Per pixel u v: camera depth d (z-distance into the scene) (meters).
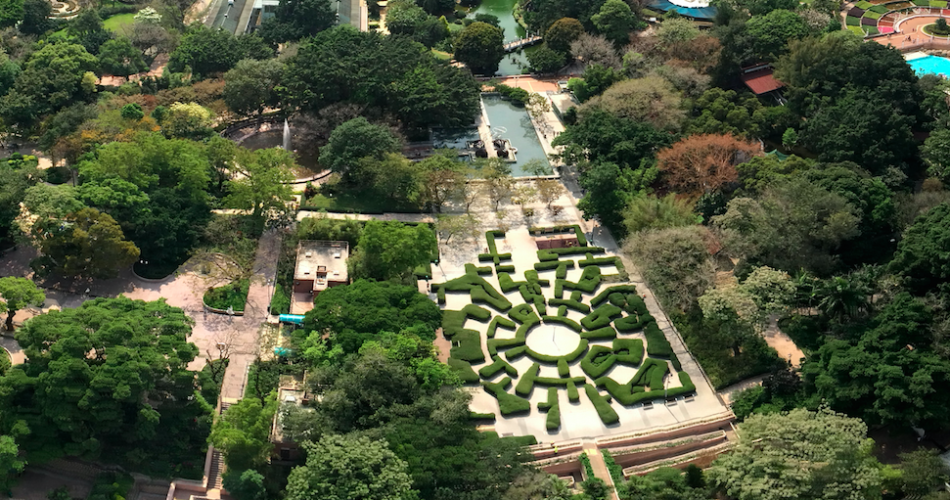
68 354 192.62
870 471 178.00
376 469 181.25
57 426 191.75
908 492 183.62
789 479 177.88
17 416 191.88
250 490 193.12
